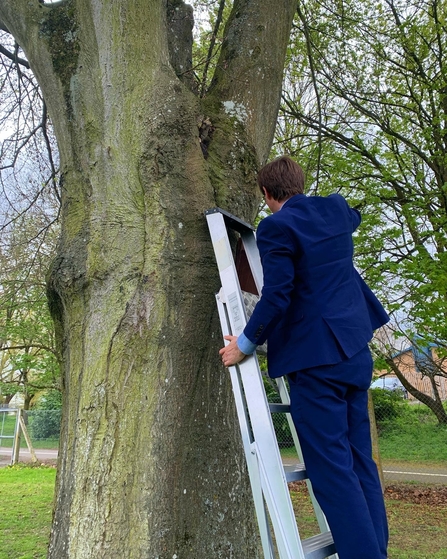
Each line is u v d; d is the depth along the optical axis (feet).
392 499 26.37
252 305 7.39
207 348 7.82
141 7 8.55
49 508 23.17
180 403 7.41
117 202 7.90
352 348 5.98
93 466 7.01
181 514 7.11
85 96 8.33
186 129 8.35
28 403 67.10
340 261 6.45
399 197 29.45
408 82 31.24
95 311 7.63
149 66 8.48
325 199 6.88
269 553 5.55
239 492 7.97
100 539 6.75
